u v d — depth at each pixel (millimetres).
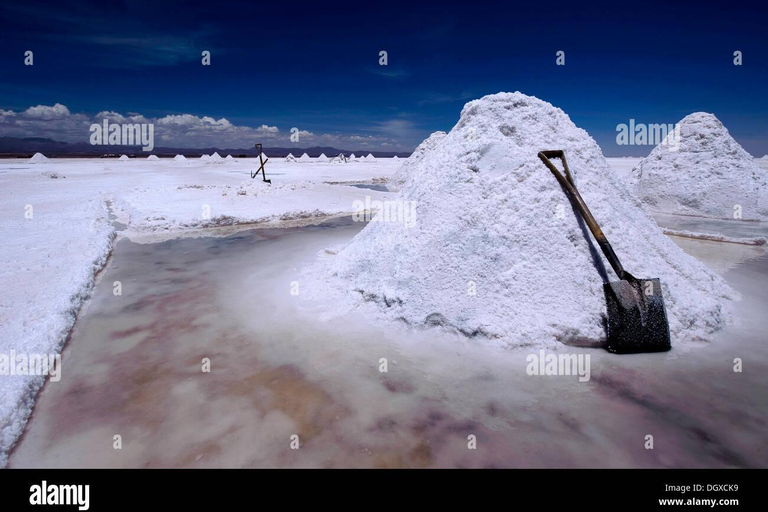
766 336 3115
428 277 3469
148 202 11000
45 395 2494
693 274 3748
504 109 4355
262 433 2129
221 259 5820
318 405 2354
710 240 6961
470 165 4012
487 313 3188
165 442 2072
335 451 1995
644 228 3994
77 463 1943
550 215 3570
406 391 2477
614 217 3648
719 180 9469
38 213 9227
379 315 3490
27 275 4730
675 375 2602
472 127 4363
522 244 3457
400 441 2059
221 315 3713
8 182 16281
